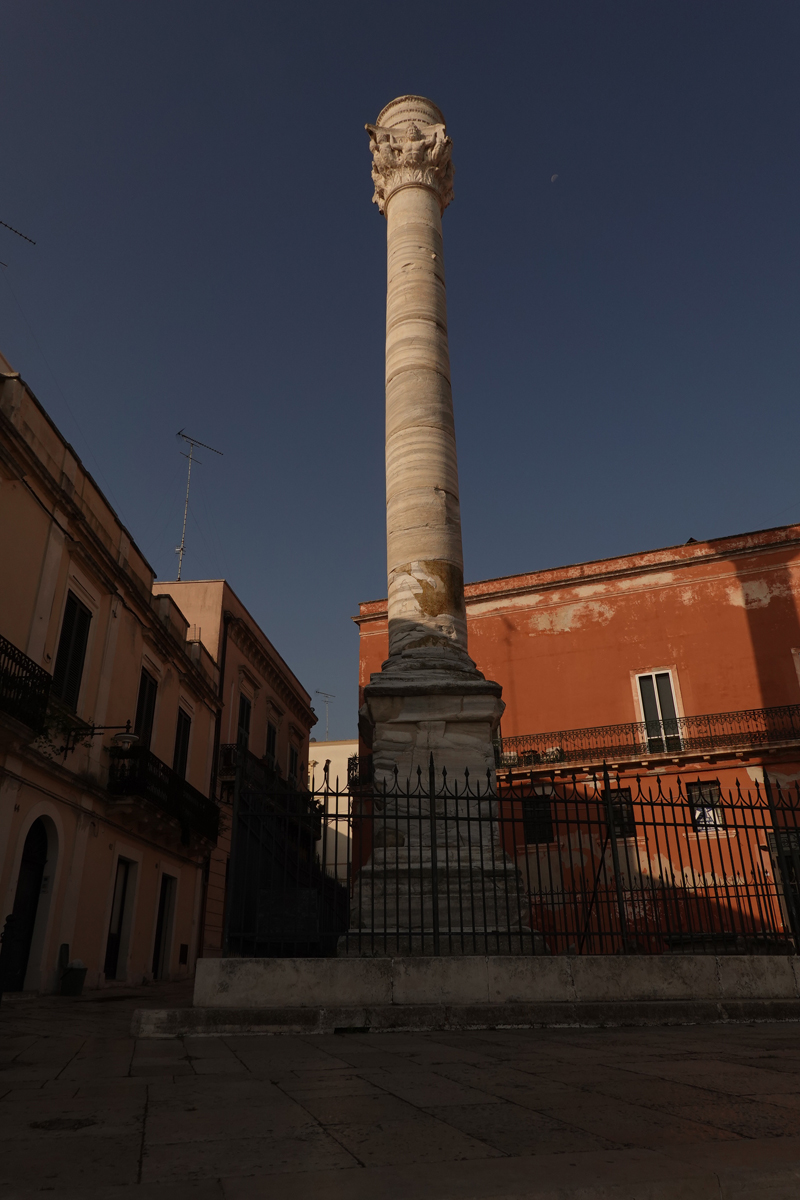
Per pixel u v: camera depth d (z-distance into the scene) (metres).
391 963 6.47
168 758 19.89
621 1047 5.09
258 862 7.11
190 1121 3.10
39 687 12.86
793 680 22.14
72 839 14.59
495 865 8.38
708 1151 2.63
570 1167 2.43
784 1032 5.96
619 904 7.34
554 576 25.77
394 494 11.70
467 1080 3.93
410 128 14.73
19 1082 3.98
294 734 32.62
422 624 10.56
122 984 16.38
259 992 6.26
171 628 20.45
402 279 13.30
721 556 23.98
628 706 23.53
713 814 7.73
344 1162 2.53
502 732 24.45
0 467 12.72
